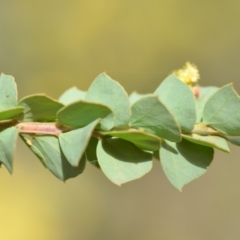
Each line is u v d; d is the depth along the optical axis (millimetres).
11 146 308
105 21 728
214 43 729
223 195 712
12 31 719
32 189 688
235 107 323
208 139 323
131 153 317
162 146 320
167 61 729
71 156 307
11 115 314
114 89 316
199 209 708
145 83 708
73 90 356
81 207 697
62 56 726
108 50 729
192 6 729
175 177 318
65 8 728
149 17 728
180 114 320
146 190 715
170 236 695
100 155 316
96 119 313
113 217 700
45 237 670
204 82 729
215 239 690
